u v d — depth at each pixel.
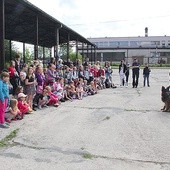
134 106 7.76
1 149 4.09
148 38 52.91
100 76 12.39
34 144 4.33
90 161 3.69
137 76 13.07
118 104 8.07
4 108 5.30
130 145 4.36
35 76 7.11
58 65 9.27
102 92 11.10
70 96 8.80
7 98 5.43
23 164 3.55
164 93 7.02
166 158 3.84
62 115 6.41
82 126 5.45
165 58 45.00
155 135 4.90
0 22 6.36
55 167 3.48
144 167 3.53
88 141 4.52
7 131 4.97
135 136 4.83
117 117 6.30
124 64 13.91
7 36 15.62
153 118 6.25
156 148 4.23
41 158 3.77
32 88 6.63
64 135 4.82
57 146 4.26
